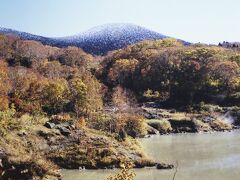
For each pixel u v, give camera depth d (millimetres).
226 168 52031
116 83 172250
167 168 50844
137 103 139125
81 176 46906
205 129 102312
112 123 69500
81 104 92812
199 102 138000
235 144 73312
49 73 158375
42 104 91875
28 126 56594
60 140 55094
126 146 55812
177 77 165625
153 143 74812
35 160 45812
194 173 48844
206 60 178125
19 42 193250
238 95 139875
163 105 139000
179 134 93875
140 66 178625
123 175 21969
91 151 52219
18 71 133750
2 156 45656
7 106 70688
